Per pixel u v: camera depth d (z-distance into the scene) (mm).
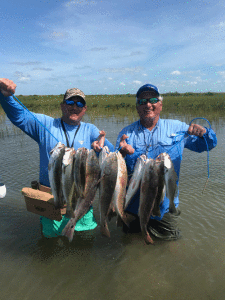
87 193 3096
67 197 2918
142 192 2969
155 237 3799
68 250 3566
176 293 2752
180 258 3365
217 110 18328
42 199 3381
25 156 8336
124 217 3062
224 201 4953
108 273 3092
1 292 2779
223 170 6629
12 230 4121
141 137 3562
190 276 3016
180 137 3537
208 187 5613
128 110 22016
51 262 3299
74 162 2916
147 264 3258
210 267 3168
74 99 3496
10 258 3377
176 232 3791
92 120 16672
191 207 4789
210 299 2652
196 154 8383
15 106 3328
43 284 2906
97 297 2709
